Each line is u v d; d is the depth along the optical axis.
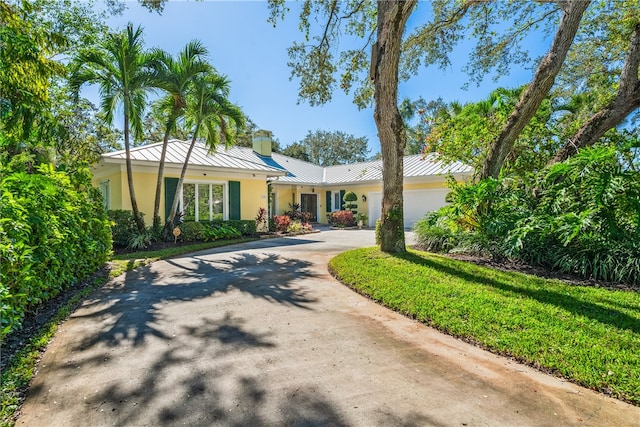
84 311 4.51
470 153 9.81
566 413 2.35
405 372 2.92
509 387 2.69
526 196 7.18
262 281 6.24
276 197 22.00
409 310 4.41
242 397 2.52
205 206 13.91
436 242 8.86
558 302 4.46
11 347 3.30
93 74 9.38
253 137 22.50
